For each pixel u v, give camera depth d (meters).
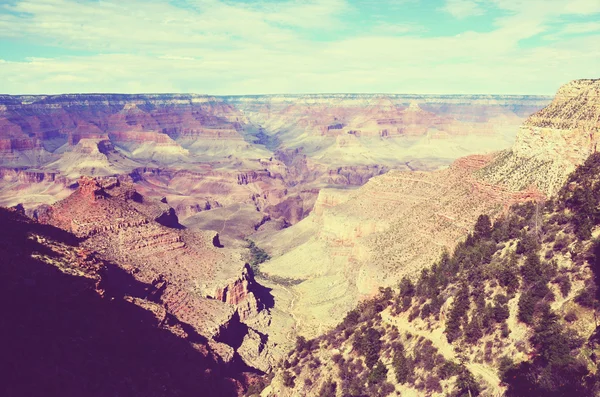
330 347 105.94
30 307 89.56
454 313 88.81
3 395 72.44
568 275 81.31
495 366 77.00
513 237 103.38
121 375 93.25
